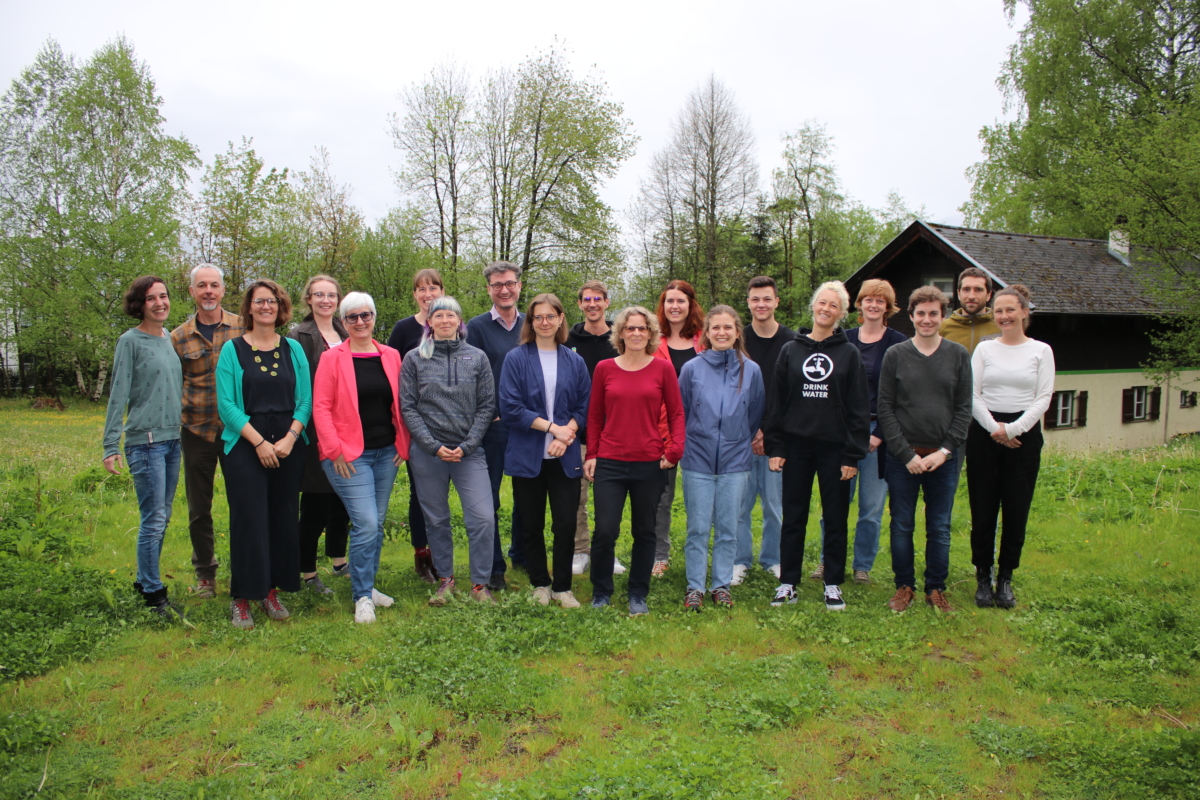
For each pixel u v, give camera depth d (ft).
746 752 9.79
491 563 15.61
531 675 12.00
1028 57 85.71
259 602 15.48
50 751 9.75
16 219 87.56
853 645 13.52
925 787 9.36
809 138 125.39
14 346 94.27
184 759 9.72
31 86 90.43
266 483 14.39
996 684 12.06
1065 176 81.61
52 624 13.58
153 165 89.56
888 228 162.40
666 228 111.75
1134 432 67.97
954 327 19.51
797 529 15.78
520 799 8.53
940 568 15.61
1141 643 13.17
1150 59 82.38
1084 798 9.02
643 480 15.08
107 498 25.16
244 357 14.25
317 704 11.34
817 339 15.56
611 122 84.64
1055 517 23.66
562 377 15.44
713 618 14.87
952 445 14.99
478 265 84.38
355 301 14.93
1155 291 59.88
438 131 85.76
